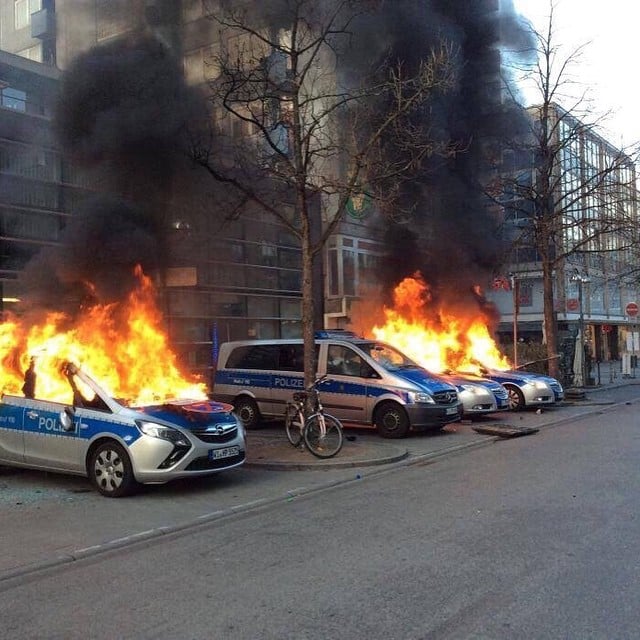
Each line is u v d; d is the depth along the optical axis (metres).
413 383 11.15
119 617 3.91
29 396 7.94
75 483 7.87
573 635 3.43
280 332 19.69
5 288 12.93
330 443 9.29
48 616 3.97
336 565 4.70
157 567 4.85
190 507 6.71
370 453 9.37
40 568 4.88
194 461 7.14
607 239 22.45
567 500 6.39
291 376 12.34
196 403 7.69
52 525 6.04
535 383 14.89
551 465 8.36
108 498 7.11
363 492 7.24
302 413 9.73
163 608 4.03
